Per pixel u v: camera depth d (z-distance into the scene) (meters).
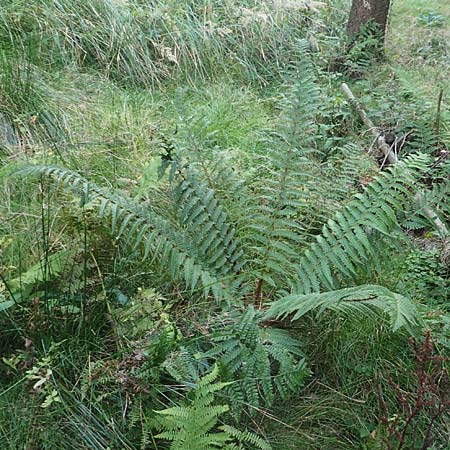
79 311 2.75
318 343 2.91
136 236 3.07
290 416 2.64
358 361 2.87
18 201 3.53
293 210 3.14
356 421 2.65
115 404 2.52
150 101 5.17
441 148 4.45
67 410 2.44
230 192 3.28
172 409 2.14
